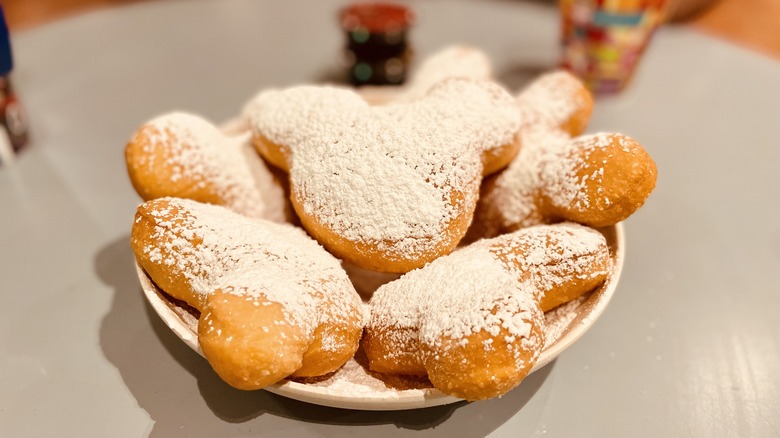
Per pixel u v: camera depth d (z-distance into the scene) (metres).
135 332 0.26
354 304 0.22
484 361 0.19
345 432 0.22
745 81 0.46
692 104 0.44
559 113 0.29
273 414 0.23
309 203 0.24
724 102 0.44
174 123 0.26
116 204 0.34
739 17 0.56
